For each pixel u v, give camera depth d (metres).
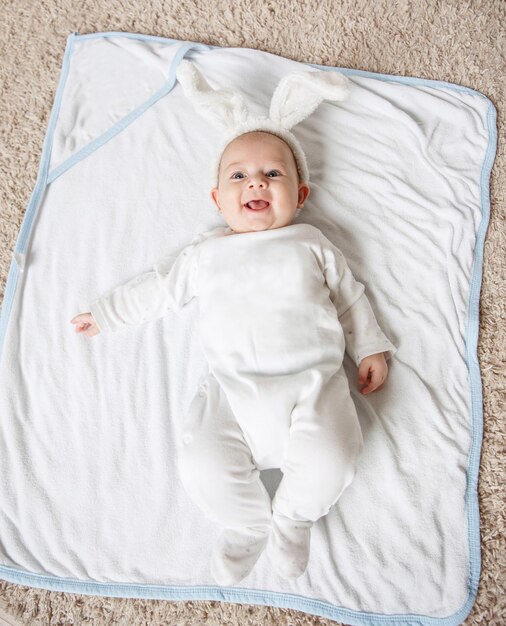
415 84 1.60
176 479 1.32
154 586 1.28
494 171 1.53
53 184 1.56
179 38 1.71
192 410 1.19
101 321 1.35
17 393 1.39
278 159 1.29
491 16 1.66
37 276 1.48
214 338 1.23
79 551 1.30
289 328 1.19
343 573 1.25
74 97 1.64
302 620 1.26
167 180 1.53
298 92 1.36
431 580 1.24
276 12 1.69
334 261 1.29
